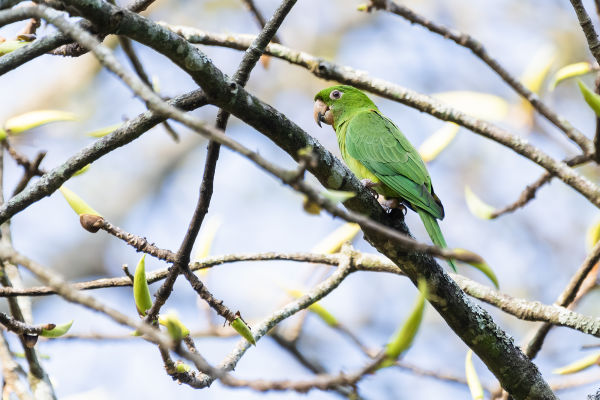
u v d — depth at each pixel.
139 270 6.57
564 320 8.21
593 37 8.10
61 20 5.06
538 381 7.83
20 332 6.89
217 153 6.32
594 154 9.58
